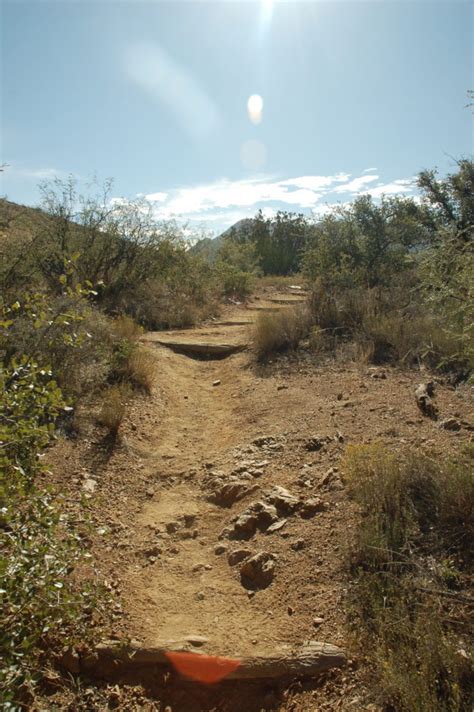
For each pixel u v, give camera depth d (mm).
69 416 5758
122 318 9773
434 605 2967
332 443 5172
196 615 3402
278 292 16328
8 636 2459
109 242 11383
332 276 10867
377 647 2846
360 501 3957
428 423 5305
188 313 11320
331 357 8008
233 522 4281
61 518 2926
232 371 8133
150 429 6055
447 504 3641
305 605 3338
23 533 2805
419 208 12477
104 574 3727
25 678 2389
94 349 6707
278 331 8727
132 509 4594
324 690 2795
